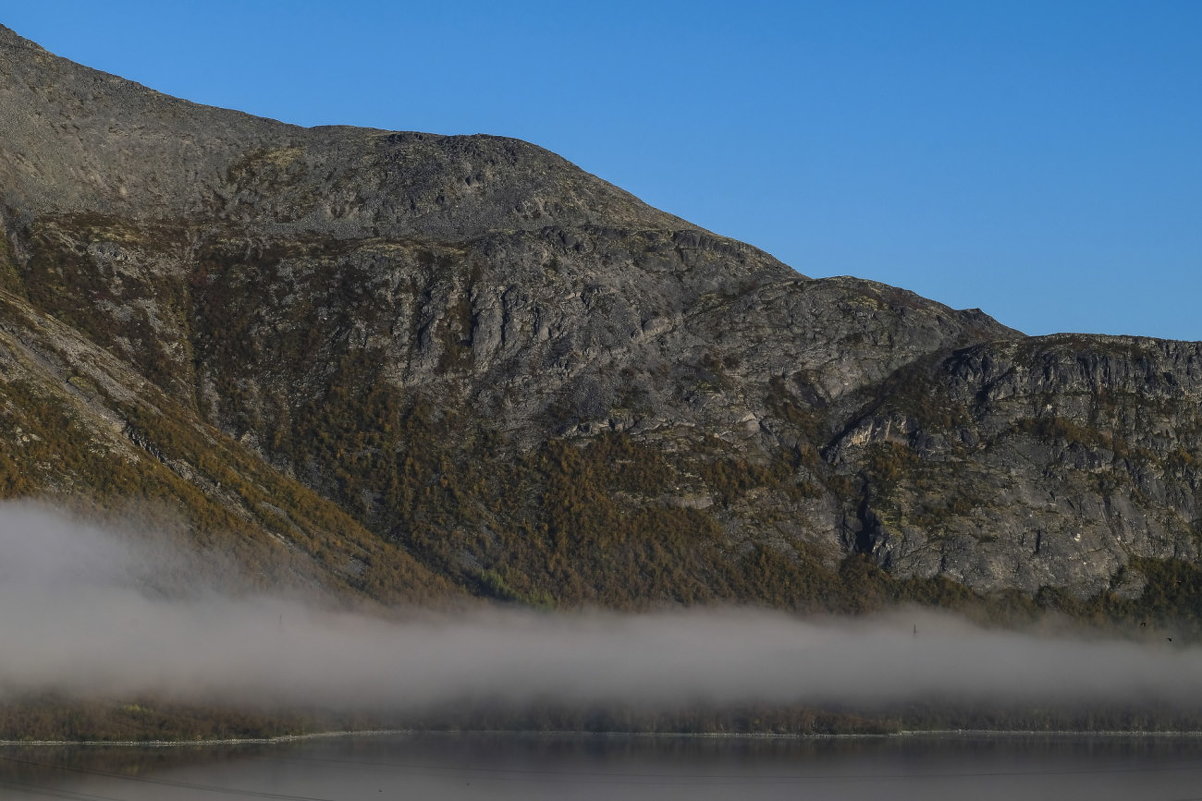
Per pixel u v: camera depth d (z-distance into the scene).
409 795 169.88
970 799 181.62
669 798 175.00
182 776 172.62
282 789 169.62
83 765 175.00
